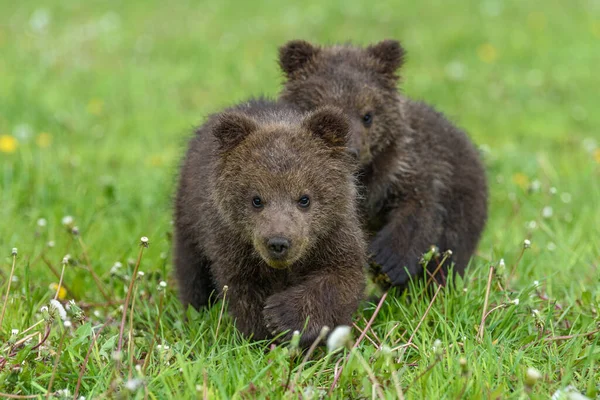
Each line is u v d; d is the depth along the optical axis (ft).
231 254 32.09
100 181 52.29
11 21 102.94
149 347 30.09
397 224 40.55
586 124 73.77
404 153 41.63
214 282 35.27
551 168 57.98
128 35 97.50
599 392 27.32
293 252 29.81
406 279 39.17
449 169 43.19
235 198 31.45
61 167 54.24
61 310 29.71
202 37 96.07
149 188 51.47
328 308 30.86
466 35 95.04
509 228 46.26
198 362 27.35
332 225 31.81
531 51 91.76
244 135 32.14
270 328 30.78
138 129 66.95
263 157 31.19
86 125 66.90
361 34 96.07
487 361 28.35
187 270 36.86
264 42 94.07
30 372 27.73
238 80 81.30
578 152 64.75
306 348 30.48
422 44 92.53
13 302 33.40
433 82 81.25
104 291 36.81
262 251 29.91
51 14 107.04
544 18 103.35
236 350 29.27
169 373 27.02
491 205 50.60
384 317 33.50
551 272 38.75
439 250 41.75
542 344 30.22
